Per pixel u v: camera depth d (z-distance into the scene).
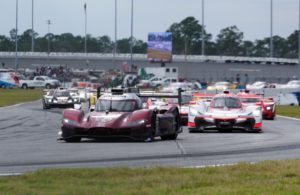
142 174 18.27
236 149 27.89
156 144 30.27
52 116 59.59
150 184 16.55
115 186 16.27
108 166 21.33
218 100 41.47
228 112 39.91
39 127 44.38
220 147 28.81
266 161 21.20
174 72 199.00
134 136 31.28
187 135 37.28
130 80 163.38
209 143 31.06
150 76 198.50
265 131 41.19
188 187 16.20
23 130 41.28
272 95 99.00
